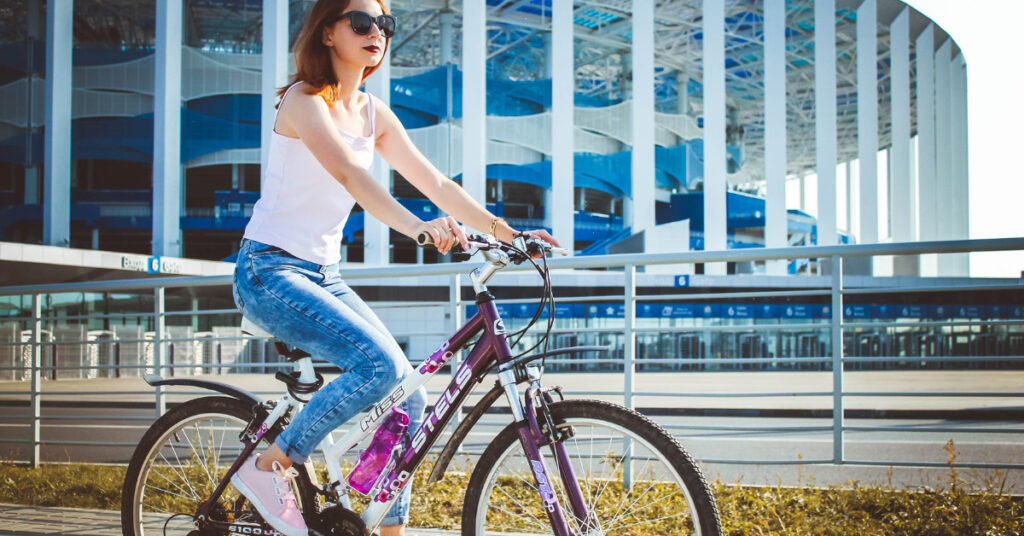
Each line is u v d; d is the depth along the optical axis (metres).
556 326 28.70
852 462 4.17
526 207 47.94
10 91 40.47
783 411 10.38
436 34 48.50
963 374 19.27
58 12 38.84
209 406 2.79
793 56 58.84
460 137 43.06
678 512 2.40
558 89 41.47
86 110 40.50
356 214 40.00
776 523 3.67
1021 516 3.54
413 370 2.46
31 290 5.48
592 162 47.53
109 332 22.00
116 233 42.62
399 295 29.67
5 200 41.09
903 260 46.31
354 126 2.55
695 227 53.97
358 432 2.50
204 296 25.77
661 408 10.69
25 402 12.50
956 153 52.78
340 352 2.38
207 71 40.50
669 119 55.44
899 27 46.81
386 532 2.66
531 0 45.94
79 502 4.40
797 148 85.44
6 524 3.68
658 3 46.72
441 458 2.39
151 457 2.91
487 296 2.37
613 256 4.39
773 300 30.02
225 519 2.70
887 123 71.38
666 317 29.62
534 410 2.28
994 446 7.45
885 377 17.89
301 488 2.57
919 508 3.71
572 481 2.22
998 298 24.08
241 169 42.41
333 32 2.41
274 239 2.45
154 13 41.50
